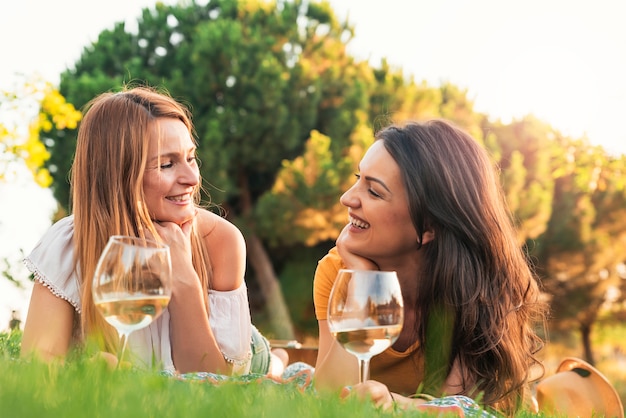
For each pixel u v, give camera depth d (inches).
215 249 122.8
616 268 675.4
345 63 650.2
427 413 65.7
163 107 112.4
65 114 262.5
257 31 609.3
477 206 106.6
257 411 52.6
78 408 47.1
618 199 647.1
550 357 699.4
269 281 596.1
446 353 105.9
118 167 108.6
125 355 69.4
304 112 597.6
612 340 742.5
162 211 111.7
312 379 86.5
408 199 103.0
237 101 585.0
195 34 622.5
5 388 48.4
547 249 657.6
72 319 110.3
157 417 49.0
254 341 134.0
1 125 247.6
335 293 75.3
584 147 413.4
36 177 251.1
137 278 68.4
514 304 110.3
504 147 622.2
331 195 539.5
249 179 610.5
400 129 106.5
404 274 108.3
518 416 89.0
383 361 109.4
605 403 122.6
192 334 110.9
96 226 107.8
